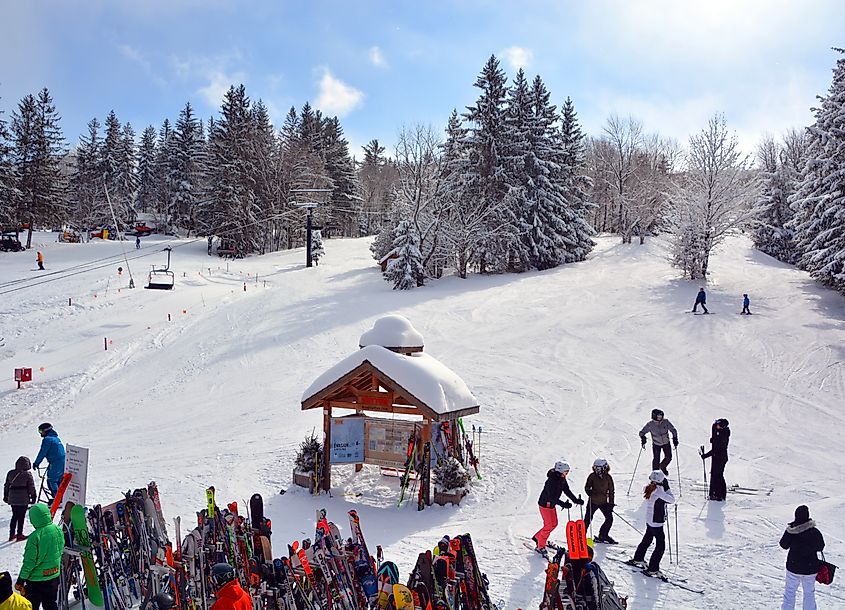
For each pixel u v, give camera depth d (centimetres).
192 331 3297
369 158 12138
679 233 4216
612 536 1177
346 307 3688
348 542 807
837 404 2116
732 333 2912
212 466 1648
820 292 3597
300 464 1495
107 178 8875
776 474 1561
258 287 4450
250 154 6756
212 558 812
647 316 3266
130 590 849
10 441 1972
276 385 2522
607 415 2058
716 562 1047
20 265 5069
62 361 2892
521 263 5041
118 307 3741
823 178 3659
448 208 4900
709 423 1975
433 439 1445
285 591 753
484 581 781
